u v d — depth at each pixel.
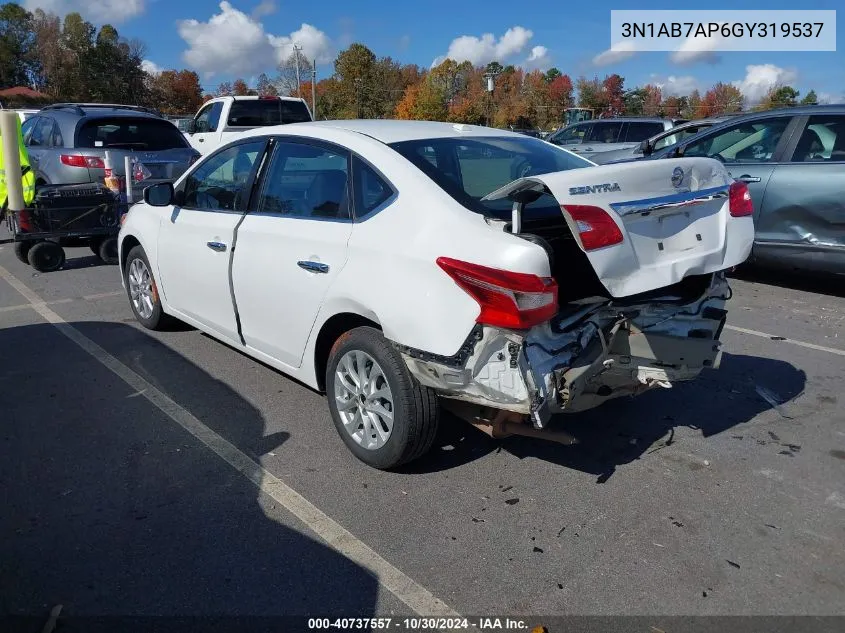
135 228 5.57
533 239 2.91
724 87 88.06
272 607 2.62
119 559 2.87
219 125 14.89
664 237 3.12
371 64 73.31
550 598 2.68
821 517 3.22
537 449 3.83
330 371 3.69
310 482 3.47
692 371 3.41
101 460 3.67
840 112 6.83
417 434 3.33
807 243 6.91
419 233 3.15
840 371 5.03
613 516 3.21
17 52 80.50
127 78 75.31
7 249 9.75
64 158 9.31
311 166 3.87
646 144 9.21
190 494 3.36
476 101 69.88
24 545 2.95
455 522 3.15
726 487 3.47
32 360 5.14
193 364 5.06
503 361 2.95
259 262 4.04
